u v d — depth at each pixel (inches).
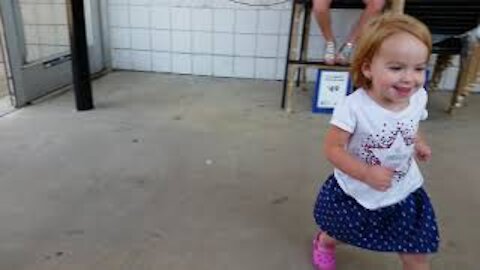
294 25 108.2
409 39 39.9
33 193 68.8
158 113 103.0
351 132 44.0
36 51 109.7
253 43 129.6
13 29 99.9
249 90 121.8
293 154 83.4
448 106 110.9
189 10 128.9
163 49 134.7
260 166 78.5
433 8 93.6
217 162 79.8
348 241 47.7
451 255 56.6
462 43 100.3
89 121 97.2
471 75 104.3
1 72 107.2
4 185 70.9
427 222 44.9
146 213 64.4
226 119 100.0
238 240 59.1
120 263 54.4
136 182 72.6
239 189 71.2
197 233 60.2
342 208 46.7
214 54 132.8
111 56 137.5
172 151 83.6
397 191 45.1
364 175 42.3
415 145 46.9
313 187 72.2
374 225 45.4
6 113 100.5
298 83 124.1
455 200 68.8
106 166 77.4
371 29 42.5
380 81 41.3
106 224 61.7
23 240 58.2
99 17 131.3
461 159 82.7
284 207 66.6
